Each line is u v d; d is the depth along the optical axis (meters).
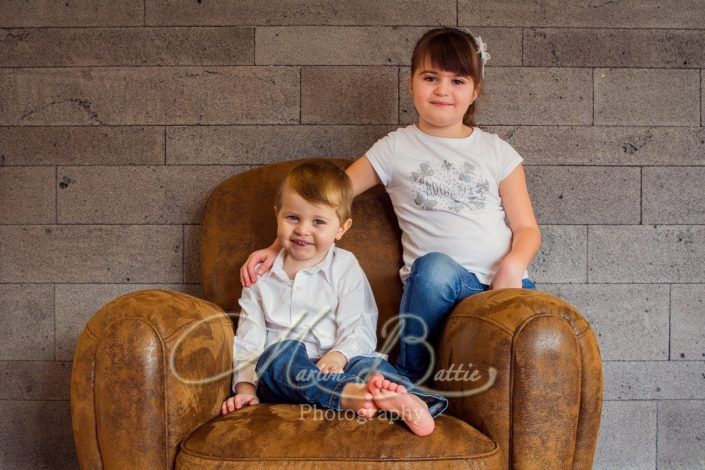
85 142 2.07
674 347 2.08
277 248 1.74
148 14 2.07
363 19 2.07
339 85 2.08
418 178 1.84
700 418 2.08
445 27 2.03
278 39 2.07
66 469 2.06
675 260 2.09
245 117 2.08
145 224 2.08
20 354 2.06
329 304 1.67
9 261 2.07
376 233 1.90
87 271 2.07
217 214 1.90
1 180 2.07
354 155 2.09
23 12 2.07
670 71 2.09
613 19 2.08
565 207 2.09
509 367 1.28
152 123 2.07
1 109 2.07
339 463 1.17
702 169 2.10
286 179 1.66
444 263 1.66
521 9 2.08
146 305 1.29
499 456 1.24
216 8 2.07
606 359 2.09
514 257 1.72
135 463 1.23
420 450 1.19
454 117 1.83
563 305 1.32
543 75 2.08
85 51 2.07
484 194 1.83
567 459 1.28
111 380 1.23
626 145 2.09
